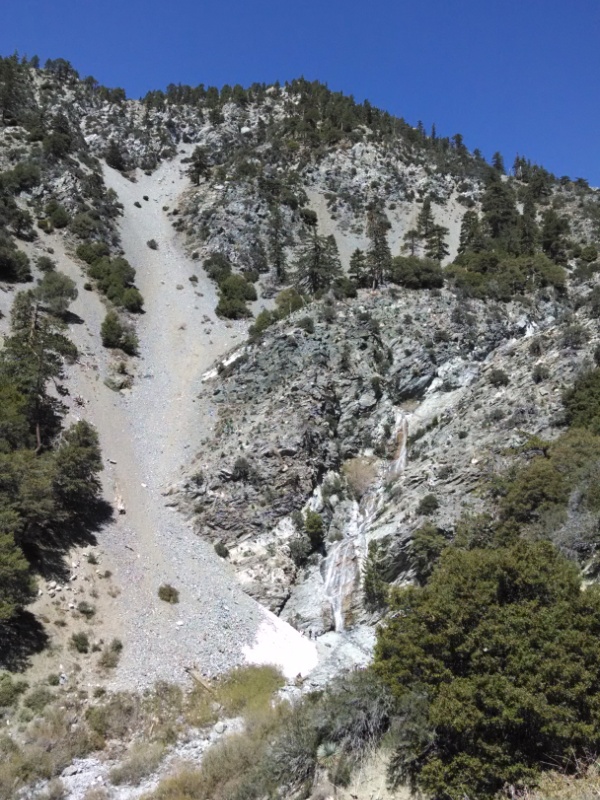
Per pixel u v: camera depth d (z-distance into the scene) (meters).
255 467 46.03
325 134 127.81
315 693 25.53
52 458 38.66
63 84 139.00
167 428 54.06
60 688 27.81
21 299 59.62
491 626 14.15
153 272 84.38
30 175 90.00
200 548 42.41
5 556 29.00
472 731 13.32
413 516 35.66
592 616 13.91
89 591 34.28
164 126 137.50
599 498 26.03
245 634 35.44
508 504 30.12
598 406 34.12
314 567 41.50
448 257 93.69
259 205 98.50
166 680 30.39
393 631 16.27
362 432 50.25
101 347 62.81
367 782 15.64
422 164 127.81
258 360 58.09
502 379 44.41
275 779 17.95
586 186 123.31
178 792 21.25
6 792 21.73
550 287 68.62
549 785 12.38
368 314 58.66
